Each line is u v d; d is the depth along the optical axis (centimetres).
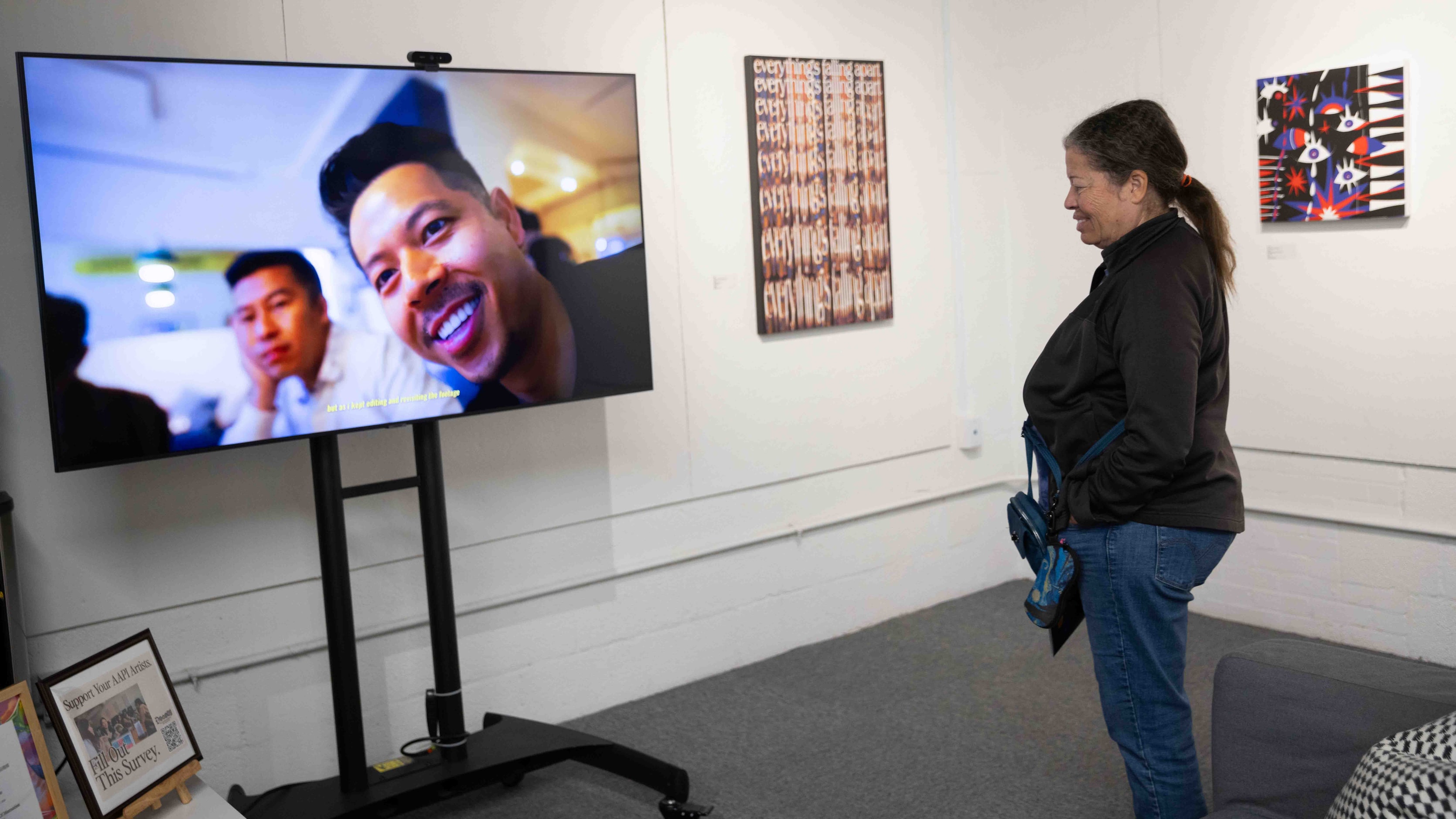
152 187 215
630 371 285
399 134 243
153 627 255
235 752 267
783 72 352
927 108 395
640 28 321
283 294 231
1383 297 325
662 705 328
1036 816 247
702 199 338
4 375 236
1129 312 184
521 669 311
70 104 206
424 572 292
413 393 249
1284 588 359
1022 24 409
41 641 243
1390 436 328
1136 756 198
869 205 378
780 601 366
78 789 216
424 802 250
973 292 414
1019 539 210
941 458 410
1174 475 183
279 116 228
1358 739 156
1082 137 195
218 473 262
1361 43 321
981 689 323
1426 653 325
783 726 306
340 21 269
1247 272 357
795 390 366
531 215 263
